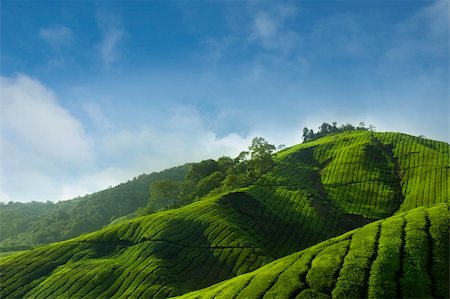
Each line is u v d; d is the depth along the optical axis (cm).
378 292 5516
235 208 15700
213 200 15862
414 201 17525
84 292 10762
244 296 6284
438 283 5581
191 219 14175
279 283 6328
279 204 17500
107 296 10506
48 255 13250
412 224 6894
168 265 11681
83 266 12031
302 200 18038
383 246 6419
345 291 5678
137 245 13012
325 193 19925
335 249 6831
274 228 15125
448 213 7012
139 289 10469
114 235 14138
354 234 7269
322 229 15538
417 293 5438
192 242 12875
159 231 13375
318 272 6253
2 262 12862
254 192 18038
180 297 7850
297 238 14650
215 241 12712
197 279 11175
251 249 12038
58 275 11694
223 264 11675
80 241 14000
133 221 14812
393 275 5791
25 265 12538
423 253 6100
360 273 5938
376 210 17638
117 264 11950
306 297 5775
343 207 18100
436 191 17700
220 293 6781
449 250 6147
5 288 11419
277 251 13425
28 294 11119
